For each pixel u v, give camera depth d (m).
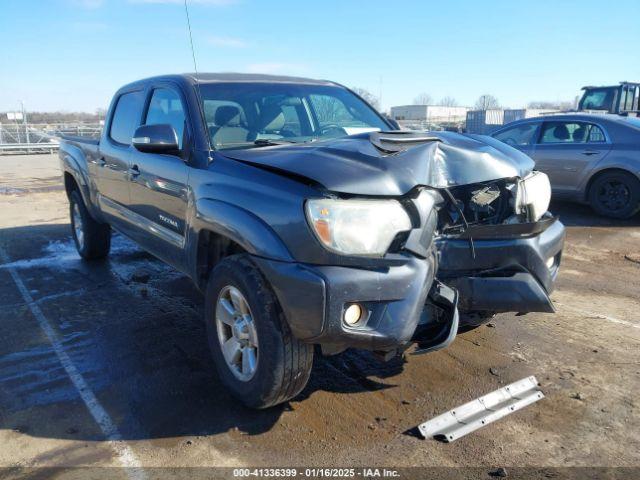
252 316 2.96
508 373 3.67
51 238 7.88
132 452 2.87
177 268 4.01
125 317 4.72
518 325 4.48
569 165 8.90
